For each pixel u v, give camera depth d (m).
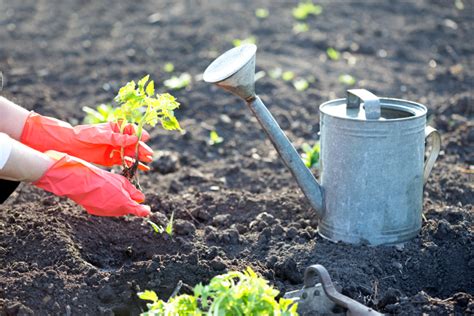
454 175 2.71
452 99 3.36
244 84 2.10
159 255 2.17
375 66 3.87
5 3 5.09
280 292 2.11
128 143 2.12
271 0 5.04
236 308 1.86
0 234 2.27
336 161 2.19
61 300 2.05
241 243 2.30
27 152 2.00
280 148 2.20
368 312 1.95
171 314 1.88
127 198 2.05
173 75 3.69
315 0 5.00
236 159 2.98
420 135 2.18
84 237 2.30
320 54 4.04
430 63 3.91
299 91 3.52
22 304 2.03
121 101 2.13
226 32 4.34
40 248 2.21
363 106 2.17
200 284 1.88
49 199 2.49
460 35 4.32
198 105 3.39
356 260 2.18
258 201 2.53
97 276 2.12
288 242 2.29
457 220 2.36
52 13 4.86
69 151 2.17
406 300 2.05
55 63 3.90
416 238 2.27
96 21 4.67
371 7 4.85
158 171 2.88
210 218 2.49
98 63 3.89
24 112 2.19
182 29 4.42
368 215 2.20
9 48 4.14
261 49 4.06
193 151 3.05
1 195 2.15
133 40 4.25
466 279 2.20
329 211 2.24
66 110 3.35
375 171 2.17
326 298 2.02
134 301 2.08
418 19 4.61
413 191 2.21
